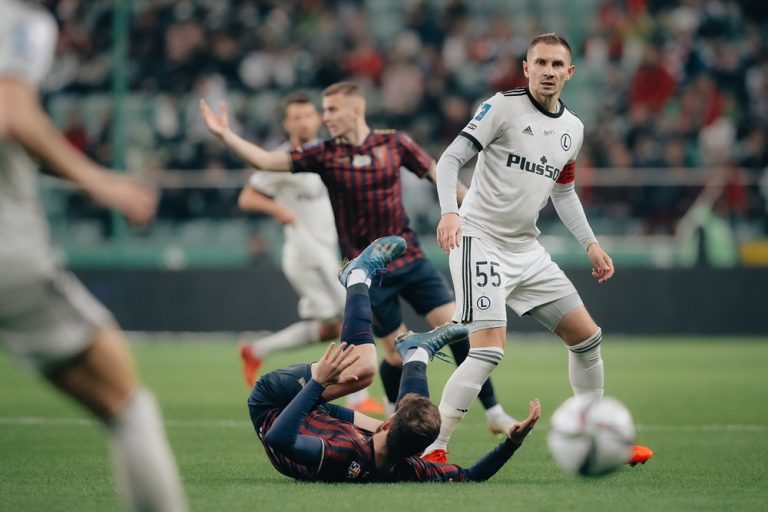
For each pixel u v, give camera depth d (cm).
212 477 1994
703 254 5897
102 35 7275
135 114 6981
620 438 1628
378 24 7800
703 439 2614
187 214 6059
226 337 5959
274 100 7050
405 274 2733
